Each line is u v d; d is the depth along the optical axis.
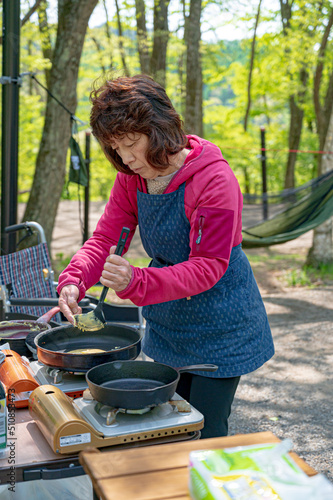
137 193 1.55
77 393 1.41
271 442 0.98
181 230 1.49
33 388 1.39
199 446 0.97
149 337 1.73
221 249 1.35
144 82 1.36
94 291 6.97
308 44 8.91
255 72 13.57
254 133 18.81
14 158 3.67
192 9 9.21
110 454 0.95
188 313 1.54
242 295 1.55
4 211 3.67
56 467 1.11
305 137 18.62
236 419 3.07
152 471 0.90
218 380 1.55
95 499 1.20
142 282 1.26
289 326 5.07
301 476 0.81
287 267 8.28
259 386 3.59
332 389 3.47
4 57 3.58
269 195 6.20
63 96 6.31
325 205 6.04
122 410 1.20
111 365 1.32
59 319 2.70
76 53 6.25
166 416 1.23
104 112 1.32
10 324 1.86
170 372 1.29
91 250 1.65
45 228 6.55
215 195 1.37
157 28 9.52
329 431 2.86
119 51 10.73
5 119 3.63
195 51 9.25
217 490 0.78
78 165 5.30
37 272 2.77
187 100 9.37
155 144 1.32
